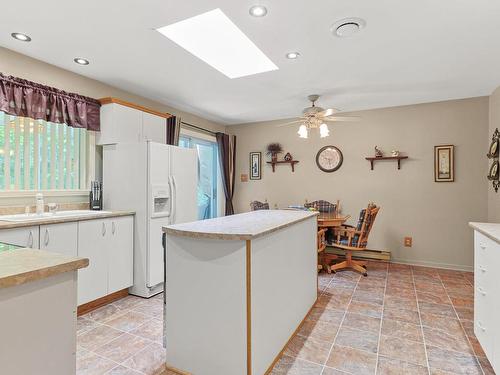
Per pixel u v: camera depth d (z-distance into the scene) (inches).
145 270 121.7
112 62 117.0
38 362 34.0
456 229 167.5
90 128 128.3
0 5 79.8
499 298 67.3
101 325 97.0
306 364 76.9
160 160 127.4
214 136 221.1
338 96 161.8
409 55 111.2
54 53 108.7
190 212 144.9
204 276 69.1
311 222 112.0
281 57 112.6
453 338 89.7
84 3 79.2
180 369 72.7
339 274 157.2
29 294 33.0
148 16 85.4
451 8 81.4
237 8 81.2
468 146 164.7
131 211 124.0
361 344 86.5
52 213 110.1
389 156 181.5
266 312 72.4
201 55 113.9
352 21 87.7
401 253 179.9
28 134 110.3
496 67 122.8
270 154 218.5
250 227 73.4
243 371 64.9
